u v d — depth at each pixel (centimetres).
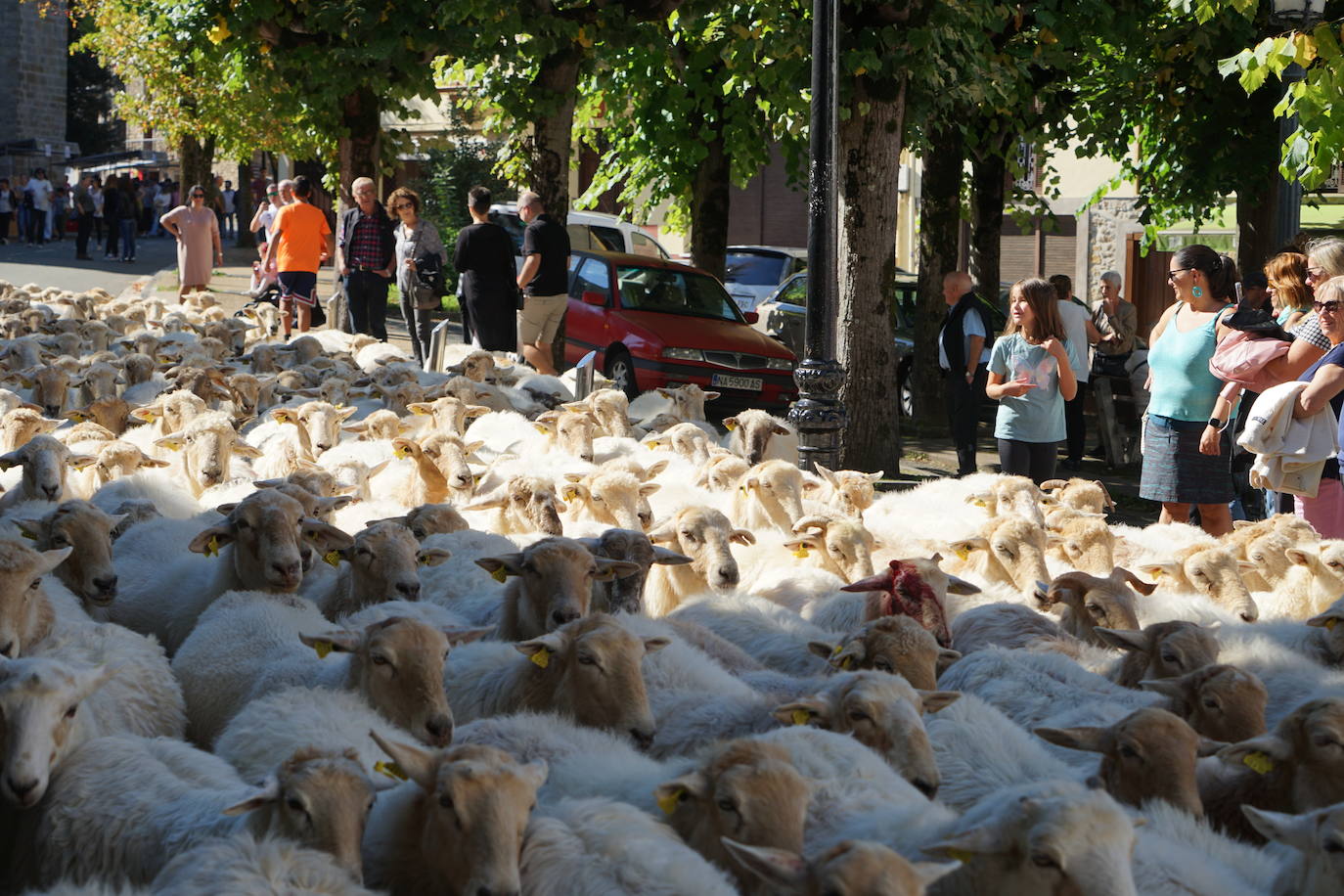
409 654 662
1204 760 637
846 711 609
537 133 2019
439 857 508
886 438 1698
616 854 489
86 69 8556
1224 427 1096
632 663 668
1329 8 1914
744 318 2309
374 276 2102
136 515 1032
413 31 1872
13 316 2130
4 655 665
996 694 710
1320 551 973
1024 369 1265
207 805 543
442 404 1462
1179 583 984
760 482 1123
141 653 730
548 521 1036
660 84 2425
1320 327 1036
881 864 444
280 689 700
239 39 2030
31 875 566
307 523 857
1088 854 463
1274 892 525
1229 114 2189
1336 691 715
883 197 1664
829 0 1265
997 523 1002
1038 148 2466
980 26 1747
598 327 2198
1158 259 3638
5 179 6462
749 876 504
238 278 3769
